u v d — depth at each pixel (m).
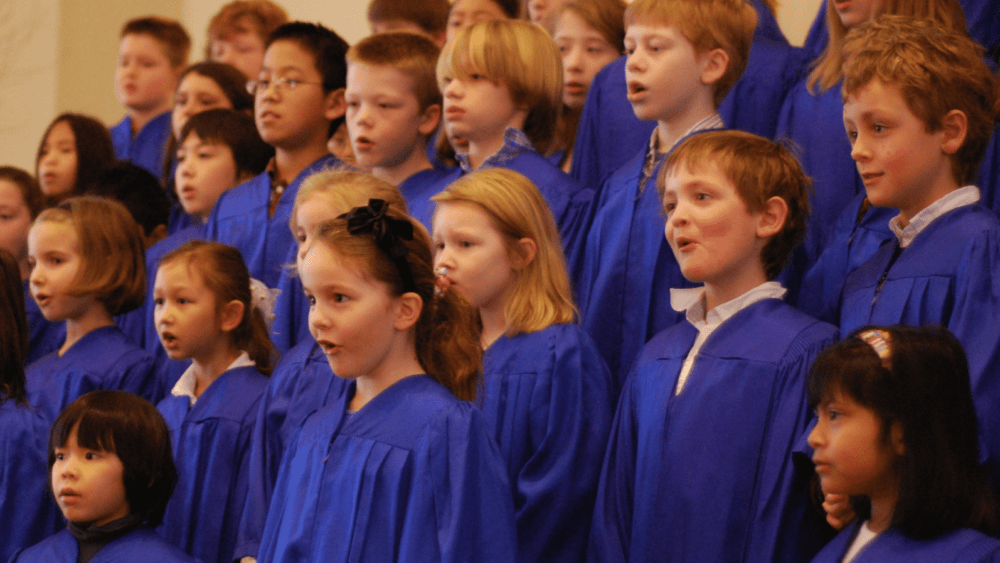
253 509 10.52
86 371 12.66
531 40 12.46
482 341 10.32
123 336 13.19
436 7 18.20
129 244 13.27
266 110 14.09
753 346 8.74
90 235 12.95
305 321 12.82
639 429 9.20
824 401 7.05
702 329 9.21
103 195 16.42
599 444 9.70
